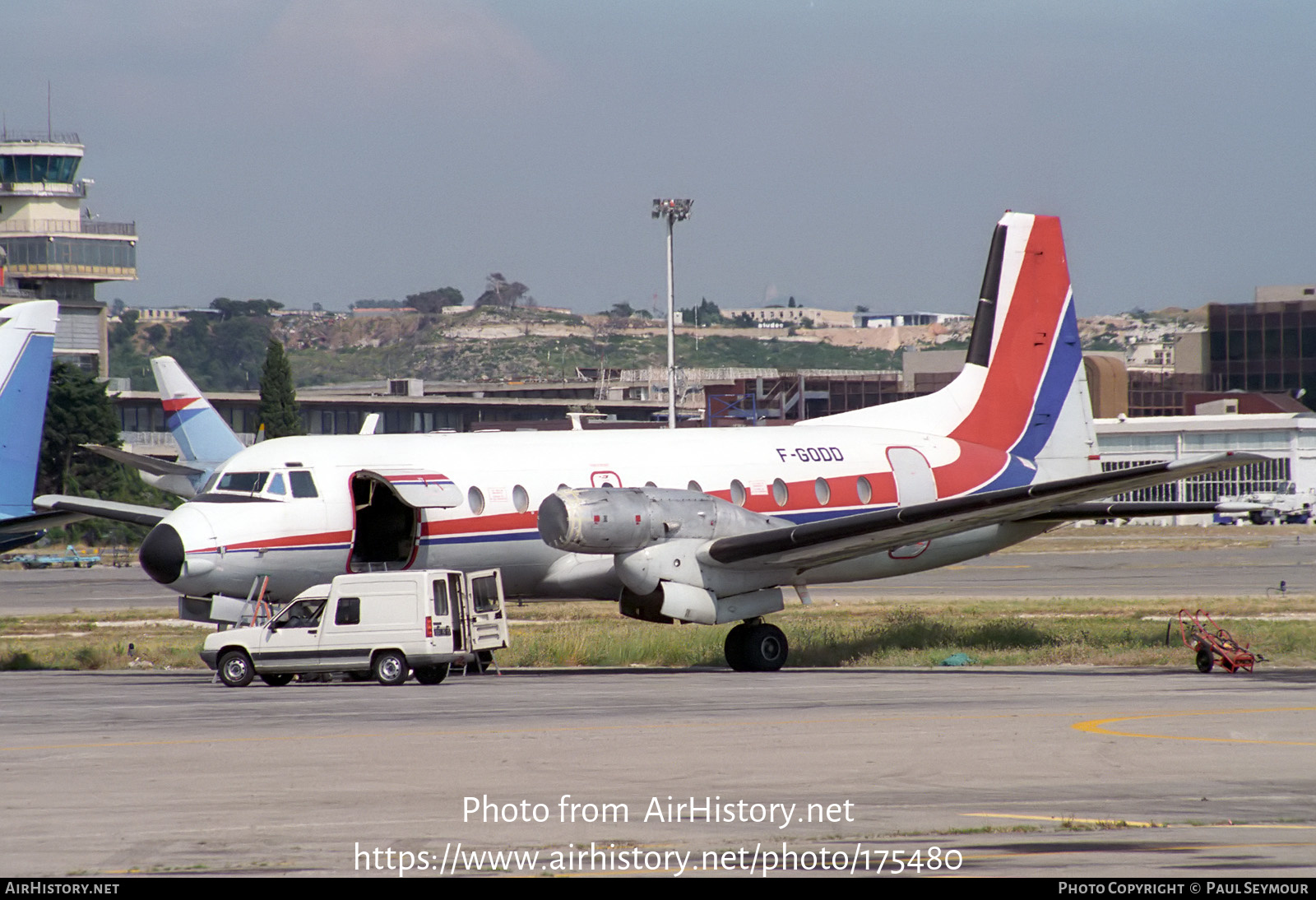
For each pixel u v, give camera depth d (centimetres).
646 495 8500
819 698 6706
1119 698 6588
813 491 9725
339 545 8412
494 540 8694
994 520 8775
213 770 4516
